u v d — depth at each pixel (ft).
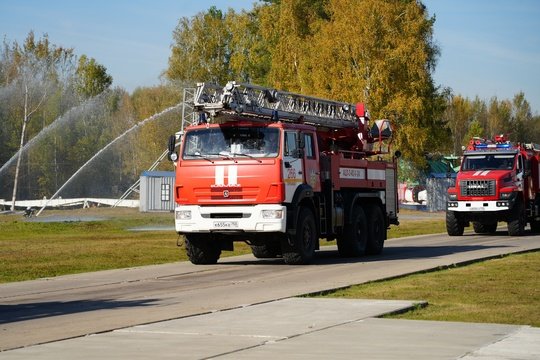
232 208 66.95
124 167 262.26
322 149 80.79
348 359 29.09
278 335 33.94
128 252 85.30
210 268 67.62
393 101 220.64
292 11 259.60
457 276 57.72
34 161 246.68
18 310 43.78
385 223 83.25
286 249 68.74
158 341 32.81
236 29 293.23
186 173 68.23
